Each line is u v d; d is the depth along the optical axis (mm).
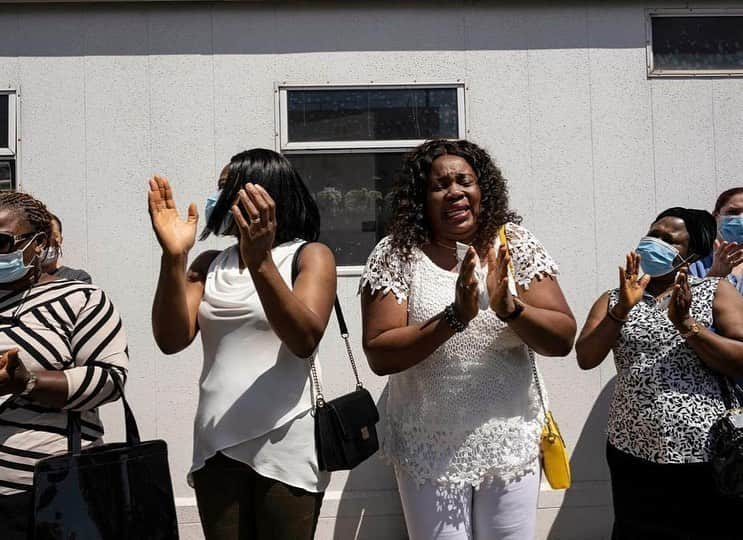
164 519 2459
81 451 2422
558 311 2703
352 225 4629
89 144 4539
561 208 4664
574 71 4680
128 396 4492
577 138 4680
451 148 2867
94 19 4551
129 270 4531
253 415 2449
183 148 4570
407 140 4625
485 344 2709
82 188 4527
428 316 2723
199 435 2520
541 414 2822
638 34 4703
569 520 4613
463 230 2779
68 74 4539
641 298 3320
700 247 3367
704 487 3098
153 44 4566
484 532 2730
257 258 2311
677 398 3125
